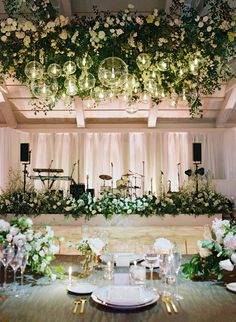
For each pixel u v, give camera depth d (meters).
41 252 2.09
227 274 2.18
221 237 2.01
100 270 2.25
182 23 3.57
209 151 11.74
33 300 1.76
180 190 10.03
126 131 11.32
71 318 1.55
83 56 3.71
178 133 11.75
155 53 3.72
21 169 11.48
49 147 11.77
